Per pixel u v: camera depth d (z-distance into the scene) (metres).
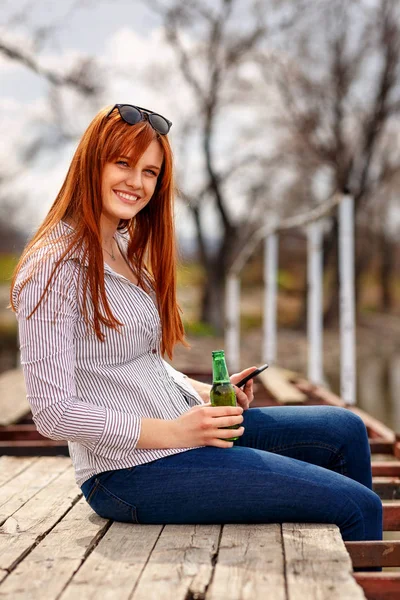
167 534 2.48
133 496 2.54
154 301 2.87
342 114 24.34
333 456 2.83
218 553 2.29
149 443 2.48
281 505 2.48
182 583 2.09
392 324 31.20
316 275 8.67
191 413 2.51
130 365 2.60
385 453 4.79
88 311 2.48
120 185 2.57
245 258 12.59
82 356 2.50
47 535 2.56
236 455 2.51
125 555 2.31
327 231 25.70
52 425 2.37
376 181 25.39
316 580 2.07
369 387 15.30
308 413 2.88
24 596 2.03
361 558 2.42
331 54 23.33
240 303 29.72
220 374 2.61
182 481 2.48
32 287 2.39
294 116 24.34
